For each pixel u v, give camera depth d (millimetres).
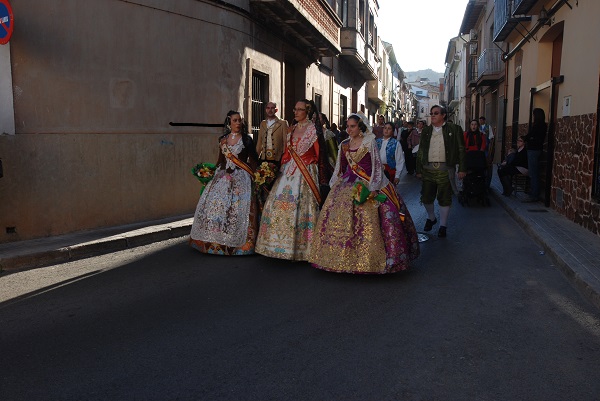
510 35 15586
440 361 3625
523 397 3141
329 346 3863
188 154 9727
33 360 3672
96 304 4871
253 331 4160
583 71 8305
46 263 6469
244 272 5938
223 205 6695
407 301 4906
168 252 7004
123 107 8531
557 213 9422
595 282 5125
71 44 7730
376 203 5699
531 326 4297
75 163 7824
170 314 4574
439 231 7953
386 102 39219
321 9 14523
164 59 9180
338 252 5633
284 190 6391
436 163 7848
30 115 7293
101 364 3598
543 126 10906
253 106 12055
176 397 3146
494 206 11203
